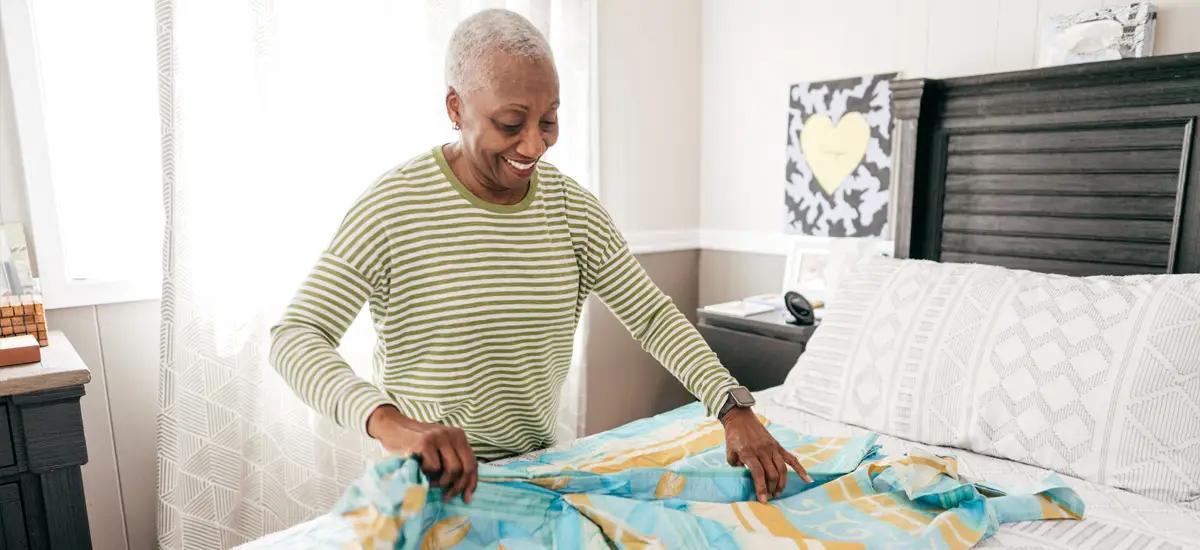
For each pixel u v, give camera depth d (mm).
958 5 2164
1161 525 1176
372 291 1044
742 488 1131
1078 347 1428
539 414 1228
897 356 1647
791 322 2230
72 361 1427
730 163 2883
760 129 2752
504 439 1230
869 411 1647
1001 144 1950
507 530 962
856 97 2395
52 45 1767
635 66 2727
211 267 1812
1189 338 1336
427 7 2072
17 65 1666
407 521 801
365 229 1006
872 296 1804
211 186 1796
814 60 2551
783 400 1837
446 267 1040
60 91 1788
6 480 1356
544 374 1188
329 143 1988
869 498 1158
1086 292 1500
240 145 1822
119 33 1828
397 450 831
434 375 1090
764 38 2699
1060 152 1845
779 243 2729
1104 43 1821
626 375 2898
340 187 2021
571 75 2457
